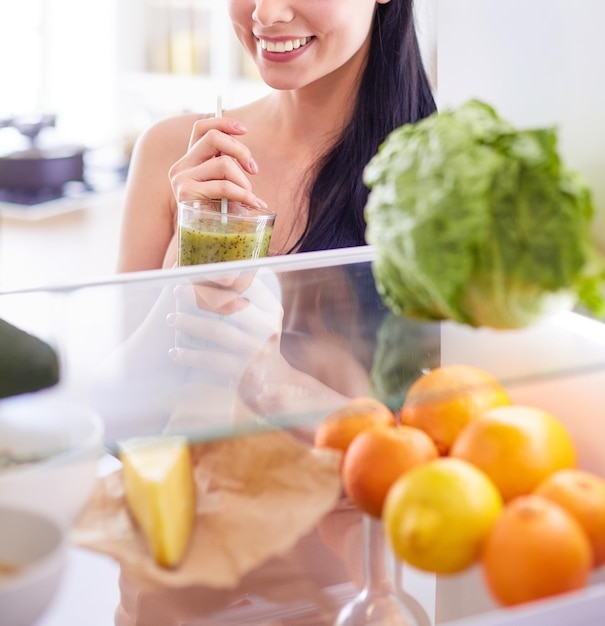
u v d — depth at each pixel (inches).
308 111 57.4
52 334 27.3
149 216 63.1
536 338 27.0
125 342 27.4
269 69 52.2
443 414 25.3
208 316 28.1
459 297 23.0
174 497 23.8
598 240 28.4
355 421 25.0
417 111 57.3
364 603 24.6
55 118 146.3
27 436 23.5
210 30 159.6
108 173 151.7
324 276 30.5
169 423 24.0
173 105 163.3
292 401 24.6
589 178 30.7
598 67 29.8
